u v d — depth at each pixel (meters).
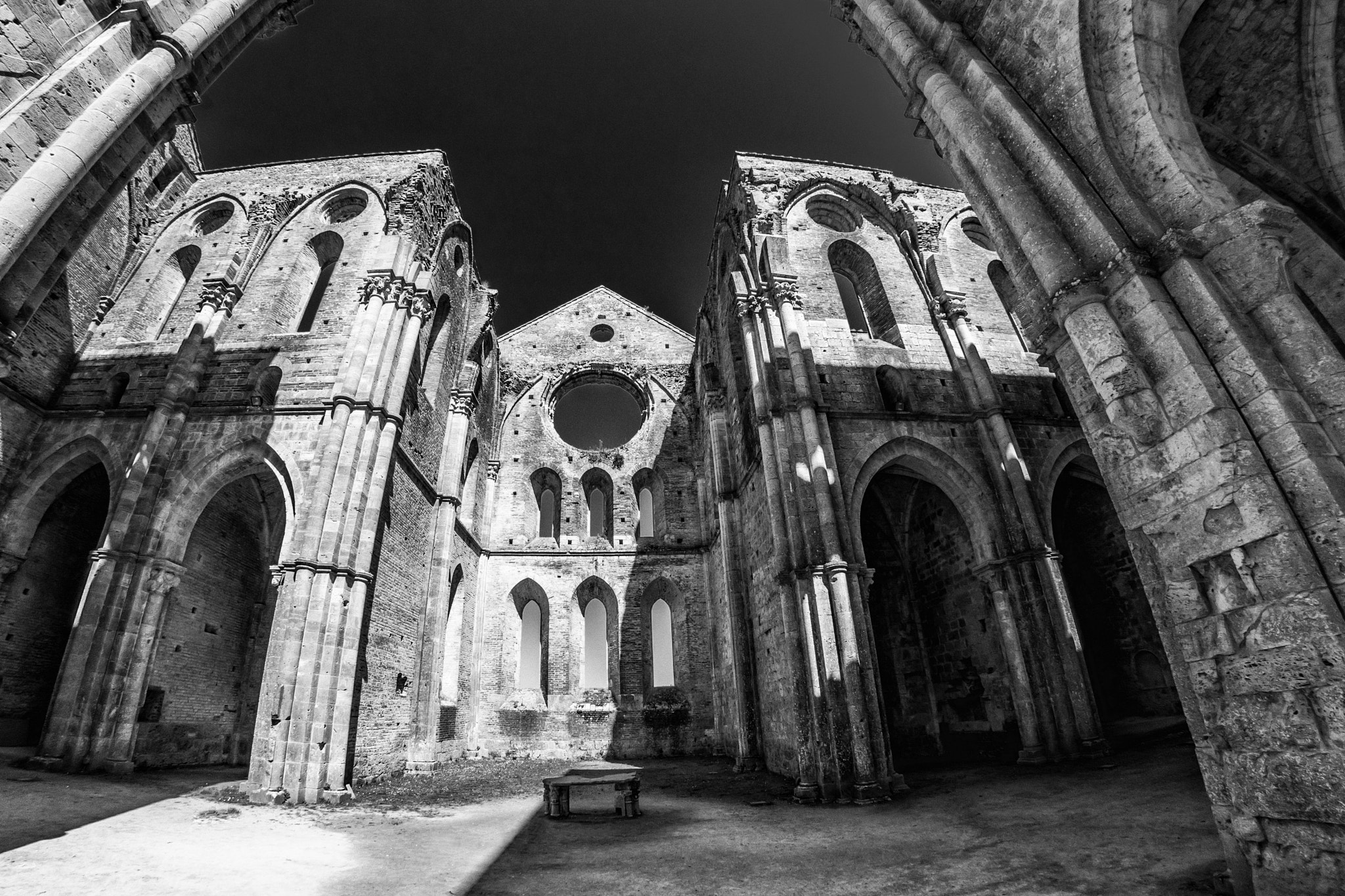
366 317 18.73
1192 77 9.33
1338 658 4.79
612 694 27.05
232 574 20.61
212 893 7.46
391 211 21.03
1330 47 8.80
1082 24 7.51
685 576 28.95
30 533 17.25
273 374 18.75
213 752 19.31
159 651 17.53
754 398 18.69
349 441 16.95
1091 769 13.91
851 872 8.34
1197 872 6.87
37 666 17.22
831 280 20.64
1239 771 5.40
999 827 10.22
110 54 8.98
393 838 10.98
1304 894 4.85
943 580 20.73
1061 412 20.25
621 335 34.75
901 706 20.89
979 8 9.02
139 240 22.56
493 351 30.75
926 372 19.61
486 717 26.27
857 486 17.20
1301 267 9.29
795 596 15.84
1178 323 6.11
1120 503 6.51
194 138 24.00
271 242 22.09
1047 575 16.59
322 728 14.25
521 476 30.86
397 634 18.77
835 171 23.42
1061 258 7.04
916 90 9.73
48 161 7.94
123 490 16.34
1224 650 5.55
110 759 14.40
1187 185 6.47
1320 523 5.09
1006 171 7.89
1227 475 5.55
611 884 8.13
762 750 20.53
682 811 13.51
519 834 11.34
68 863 8.11
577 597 29.00
